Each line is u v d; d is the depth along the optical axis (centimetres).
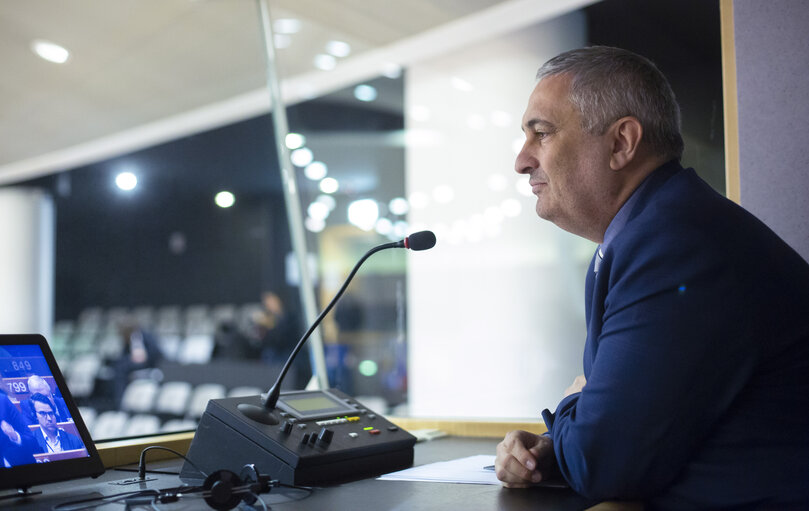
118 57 489
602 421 81
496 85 351
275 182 956
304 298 313
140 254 1028
